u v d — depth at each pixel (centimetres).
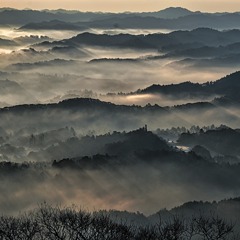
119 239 11769
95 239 11425
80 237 11481
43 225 12188
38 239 11731
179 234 12700
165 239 12300
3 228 11769
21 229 11662
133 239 12181
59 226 11950
